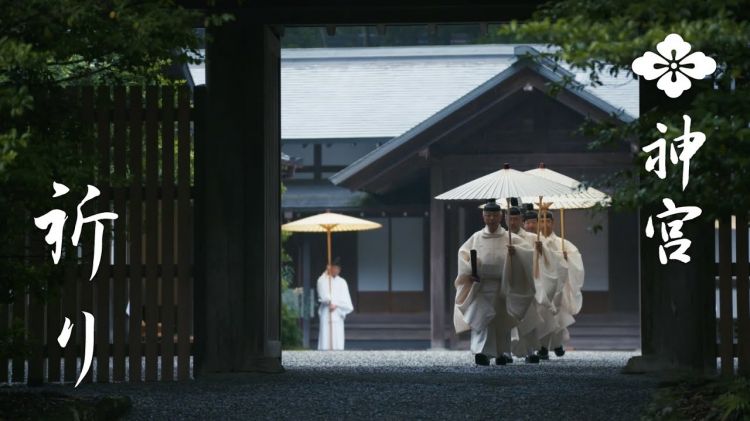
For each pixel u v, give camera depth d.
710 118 9.60
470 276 19.91
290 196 46.50
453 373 17.14
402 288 46.97
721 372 16.22
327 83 51.88
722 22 9.16
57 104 12.33
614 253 43.81
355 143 48.50
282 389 14.73
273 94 17.59
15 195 11.34
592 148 10.93
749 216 11.59
